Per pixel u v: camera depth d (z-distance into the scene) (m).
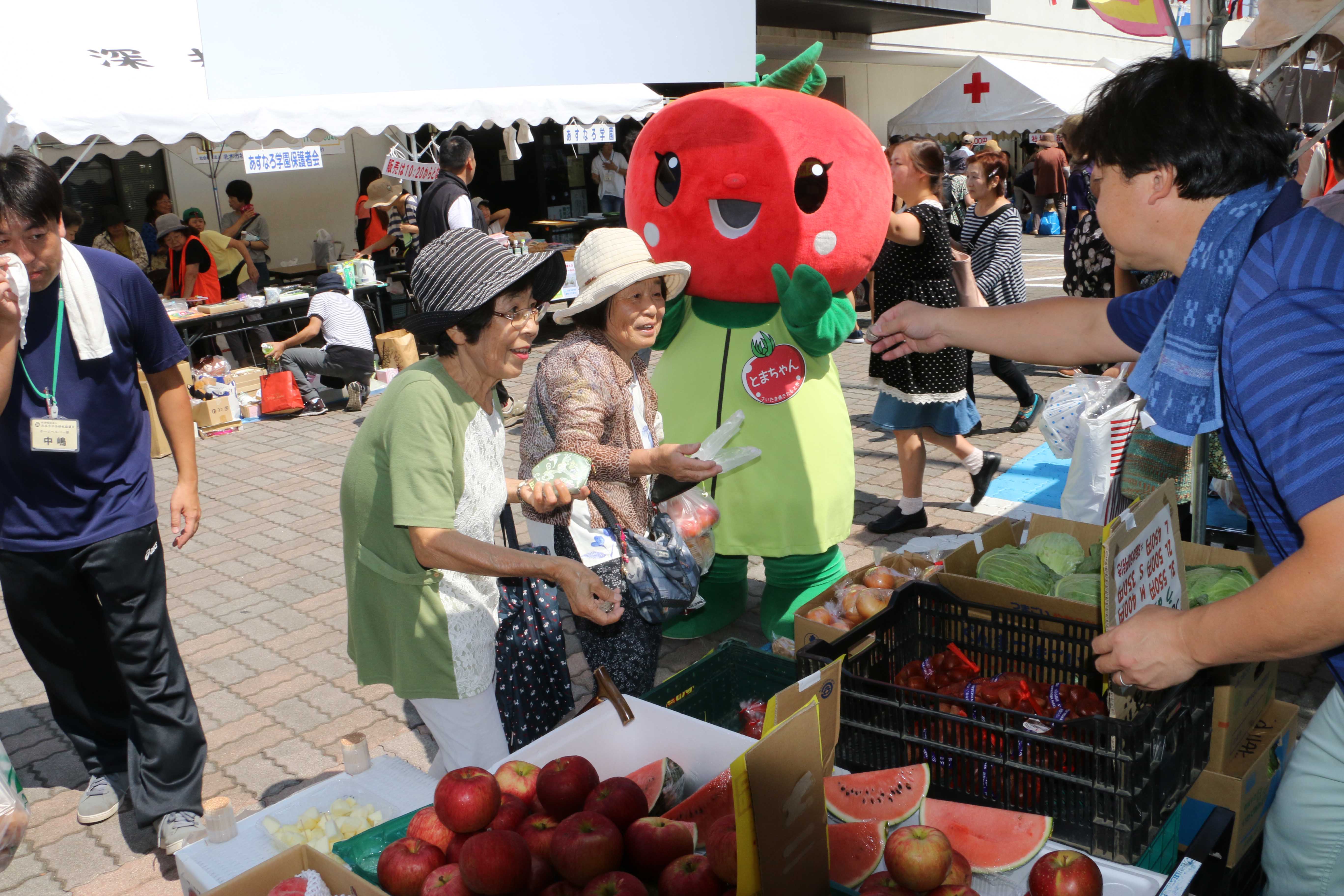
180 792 3.21
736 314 3.88
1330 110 4.87
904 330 2.54
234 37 1.48
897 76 21.38
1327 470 1.40
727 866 1.71
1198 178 1.59
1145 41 24.34
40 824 3.51
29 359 2.78
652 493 3.20
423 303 2.41
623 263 3.00
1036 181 19.34
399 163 9.76
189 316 9.43
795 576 4.16
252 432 8.78
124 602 3.01
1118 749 1.93
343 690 4.32
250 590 5.41
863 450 7.19
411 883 1.87
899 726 2.27
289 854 1.97
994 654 2.64
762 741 1.57
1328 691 3.81
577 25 1.77
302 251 14.26
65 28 7.37
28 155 2.67
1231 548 4.30
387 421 2.40
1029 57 22.20
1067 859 1.83
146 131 7.32
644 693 3.19
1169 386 1.67
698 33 1.93
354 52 1.57
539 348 11.68
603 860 1.82
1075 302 2.39
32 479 2.89
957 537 3.81
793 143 3.57
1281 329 1.47
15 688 4.55
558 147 17.48
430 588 2.47
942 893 1.77
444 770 2.72
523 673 2.85
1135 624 1.70
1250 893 2.55
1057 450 4.37
